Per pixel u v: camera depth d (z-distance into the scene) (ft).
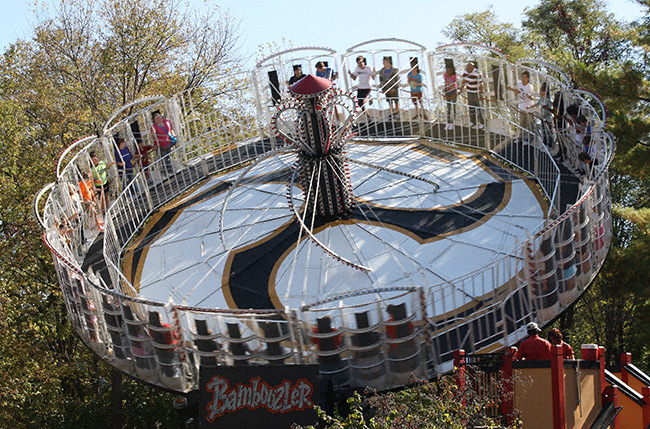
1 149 98.73
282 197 62.28
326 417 36.35
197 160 76.07
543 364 38.47
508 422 38.32
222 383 39.52
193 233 60.54
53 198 60.64
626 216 80.59
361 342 41.09
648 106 86.17
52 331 96.73
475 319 43.62
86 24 132.16
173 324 42.73
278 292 50.88
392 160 67.62
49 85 114.83
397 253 52.70
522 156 65.67
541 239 44.45
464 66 78.69
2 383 82.99
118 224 62.90
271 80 78.84
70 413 95.35
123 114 128.67
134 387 103.55
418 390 38.04
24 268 94.53
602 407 43.11
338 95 55.31
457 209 57.47
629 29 93.25
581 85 87.35
